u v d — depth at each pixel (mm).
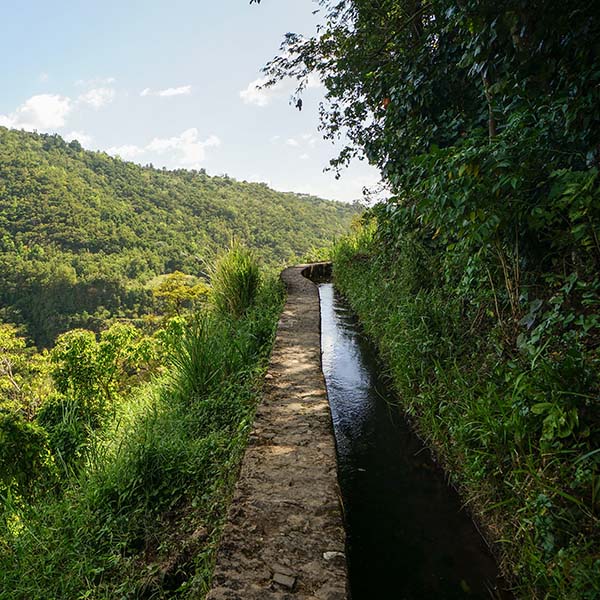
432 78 4227
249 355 4930
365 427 3662
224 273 6910
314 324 5941
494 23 2602
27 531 2404
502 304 3062
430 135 4414
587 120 2271
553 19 2311
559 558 1637
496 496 2268
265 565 1829
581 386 1835
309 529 2045
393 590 2041
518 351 2602
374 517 2545
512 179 2178
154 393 4902
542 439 1864
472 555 2211
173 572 2146
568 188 1916
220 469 2854
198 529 2385
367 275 7555
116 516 2562
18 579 2100
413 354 3826
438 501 2656
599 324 1973
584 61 2332
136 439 3287
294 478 2469
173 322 7820
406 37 4969
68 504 2637
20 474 2973
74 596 2012
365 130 6660
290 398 3594
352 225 13047
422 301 4230
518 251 2609
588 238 2053
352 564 2205
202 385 4195
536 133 2229
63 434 3900
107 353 7516
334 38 5887
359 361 5258
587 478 1681
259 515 2152
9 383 14219
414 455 3191
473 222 2453
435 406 3164
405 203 4730
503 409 2316
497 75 3008
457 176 2457
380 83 5031
